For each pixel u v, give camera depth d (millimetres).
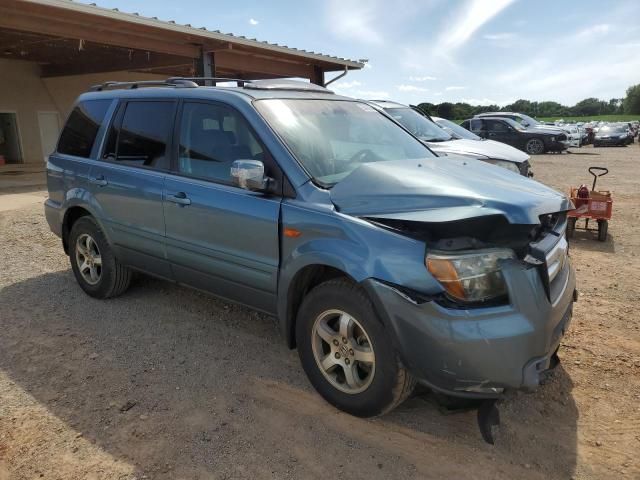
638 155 22344
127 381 3525
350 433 2977
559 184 12633
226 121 3721
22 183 13227
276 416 3135
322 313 3115
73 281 5512
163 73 22375
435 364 2635
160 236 4105
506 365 2586
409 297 2650
